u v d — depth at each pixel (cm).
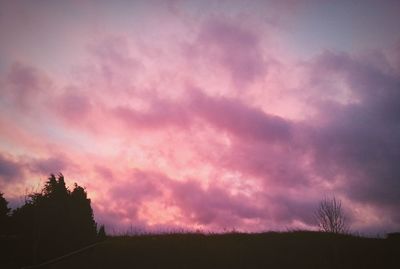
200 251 3003
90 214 3638
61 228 3291
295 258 2822
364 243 3089
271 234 3409
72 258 2972
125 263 2798
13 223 3181
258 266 2703
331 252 2905
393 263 2686
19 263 2881
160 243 3203
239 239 3281
